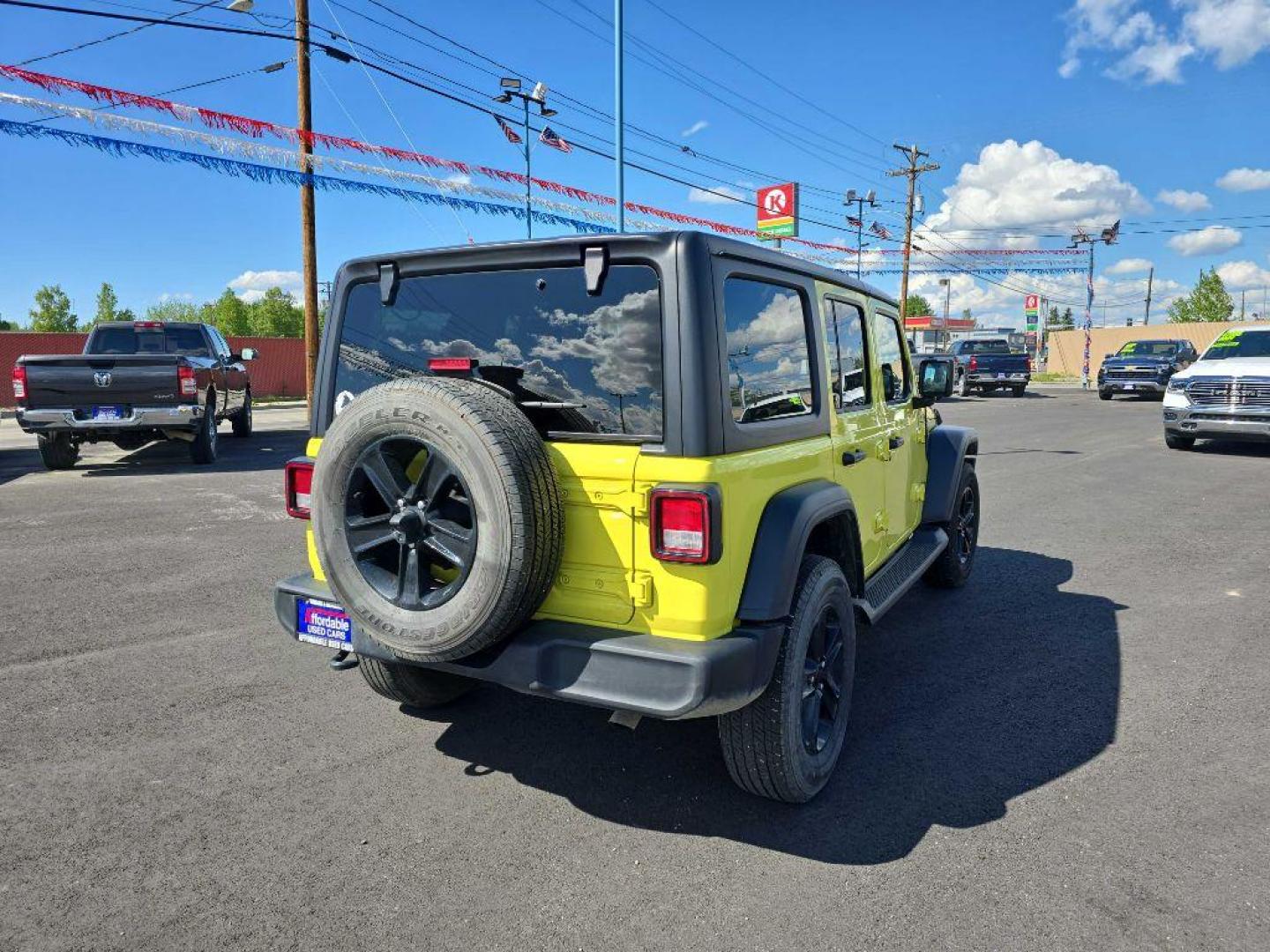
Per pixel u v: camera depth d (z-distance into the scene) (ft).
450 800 10.27
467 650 8.58
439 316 10.16
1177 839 9.48
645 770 11.08
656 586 8.57
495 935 7.86
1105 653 15.49
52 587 18.83
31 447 46.93
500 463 8.02
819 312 11.45
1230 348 44.50
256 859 9.00
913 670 14.69
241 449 45.52
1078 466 39.70
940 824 9.81
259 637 15.84
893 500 14.99
